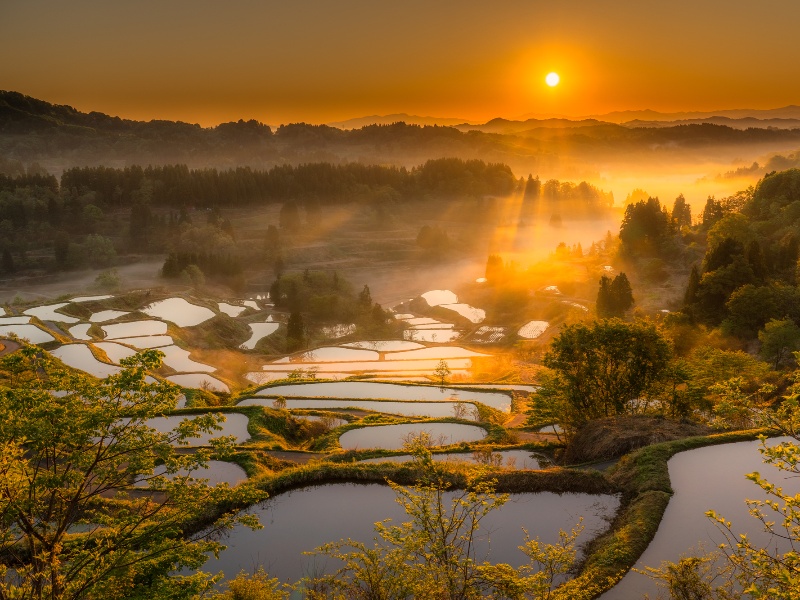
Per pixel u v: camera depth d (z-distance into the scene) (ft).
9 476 41.78
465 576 53.98
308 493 96.58
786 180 487.20
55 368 49.01
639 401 132.26
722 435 102.12
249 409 161.07
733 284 302.45
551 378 132.26
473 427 157.69
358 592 57.93
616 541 72.18
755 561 41.75
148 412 47.26
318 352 400.67
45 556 43.21
